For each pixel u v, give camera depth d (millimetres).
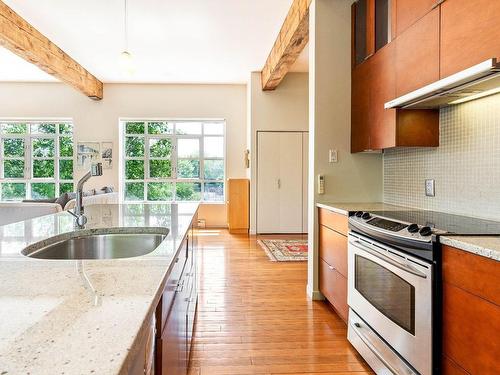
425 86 1894
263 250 5047
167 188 7191
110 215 2232
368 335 1972
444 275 1371
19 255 1084
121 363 461
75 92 6910
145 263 979
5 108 6852
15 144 7117
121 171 7023
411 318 1538
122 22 4156
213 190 7250
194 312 2572
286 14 3977
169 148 7188
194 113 7023
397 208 2584
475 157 2010
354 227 2186
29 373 435
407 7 2148
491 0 1467
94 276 851
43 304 667
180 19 4086
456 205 2170
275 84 5852
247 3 3719
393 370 1693
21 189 7137
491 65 1343
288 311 2826
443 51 1792
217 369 1983
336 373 1950
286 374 1939
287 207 6434
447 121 2246
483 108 1947
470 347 1223
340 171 3080
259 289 3367
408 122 2322
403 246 1606
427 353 1431
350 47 3070
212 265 4238
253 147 6352
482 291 1165
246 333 2438
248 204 6496
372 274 1928
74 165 6930
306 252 4922
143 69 6043
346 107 3074
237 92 7062
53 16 3986
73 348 499
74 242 1641
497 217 1857
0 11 3613
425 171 2480
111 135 6941
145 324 603
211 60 5586
